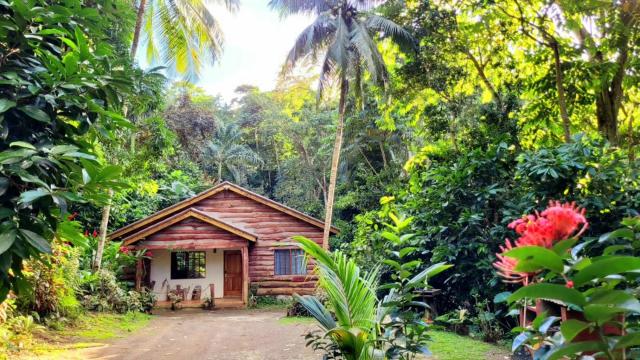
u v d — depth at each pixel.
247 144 28.41
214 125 18.08
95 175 2.25
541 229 1.22
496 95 8.34
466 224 6.36
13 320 5.34
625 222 1.71
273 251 13.67
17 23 2.51
